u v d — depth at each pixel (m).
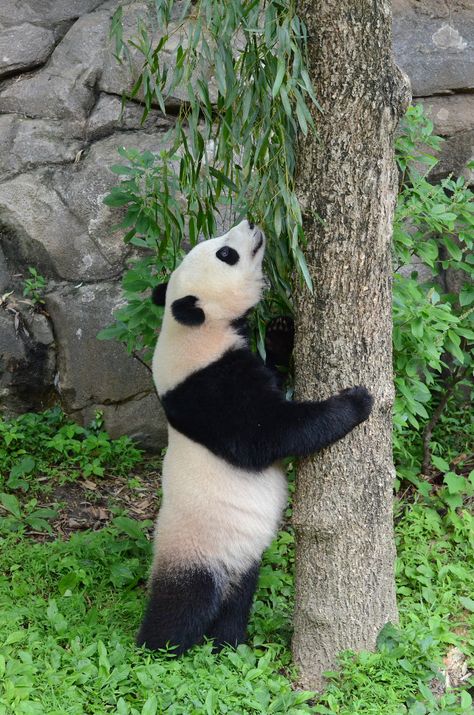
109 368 7.72
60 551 6.21
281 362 5.43
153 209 6.18
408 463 7.06
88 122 7.86
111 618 5.46
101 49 7.84
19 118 7.91
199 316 4.94
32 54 8.02
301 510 4.92
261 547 5.14
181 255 6.16
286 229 4.74
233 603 5.17
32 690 4.39
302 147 4.53
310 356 4.77
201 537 4.99
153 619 4.97
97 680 4.59
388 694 4.62
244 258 5.00
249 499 5.00
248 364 5.01
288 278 4.96
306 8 4.34
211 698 4.38
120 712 4.33
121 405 7.80
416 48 7.73
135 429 7.81
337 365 4.70
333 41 4.30
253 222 5.12
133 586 5.88
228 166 4.96
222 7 4.25
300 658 5.03
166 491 5.15
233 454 4.90
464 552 6.12
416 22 7.75
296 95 4.20
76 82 7.84
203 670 4.67
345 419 4.63
